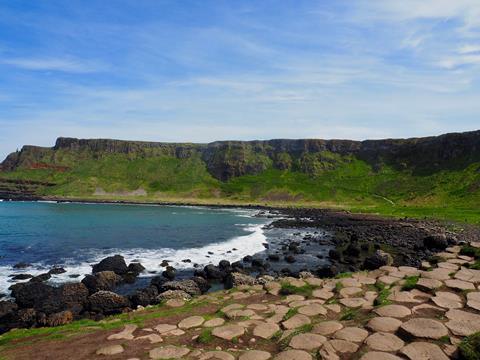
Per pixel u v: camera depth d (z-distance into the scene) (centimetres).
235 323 1138
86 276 2466
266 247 4112
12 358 960
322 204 11894
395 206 10038
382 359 819
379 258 2839
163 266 3100
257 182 15400
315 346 920
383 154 14962
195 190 15362
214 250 3888
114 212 8675
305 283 1595
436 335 911
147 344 1009
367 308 1178
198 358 898
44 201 12575
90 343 1041
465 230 4978
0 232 5022
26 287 2214
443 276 1436
